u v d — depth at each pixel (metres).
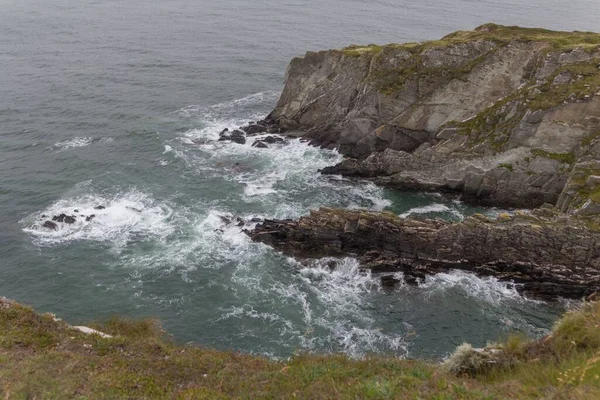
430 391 11.96
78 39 95.31
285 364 16.86
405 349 28.23
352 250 36.06
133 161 50.34
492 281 33.72
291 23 113.50
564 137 40.66
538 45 45.72
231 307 31.67
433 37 104.75
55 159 50.09
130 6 128.50
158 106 65.25
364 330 29.80
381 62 50.44
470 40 48.56
